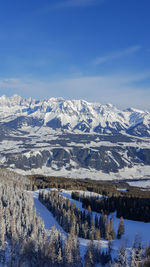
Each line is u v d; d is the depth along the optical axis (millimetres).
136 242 111688
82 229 133875
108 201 179375
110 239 124125
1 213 132250
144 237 129250
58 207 166375
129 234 134125
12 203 155000
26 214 140875
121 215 162250
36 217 143875
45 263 106375
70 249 107125
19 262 106938
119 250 101312
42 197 197250
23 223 133875
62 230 143875
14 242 114188
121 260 96062
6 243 115125
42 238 118000
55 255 107250
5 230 123312
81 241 126500
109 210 174250
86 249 113812
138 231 138500
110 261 100562
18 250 112000
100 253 108875
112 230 129250
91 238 121625
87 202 183625
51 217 165250
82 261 106938
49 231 132750
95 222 143875
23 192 190375
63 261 104625
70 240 111688
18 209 150500
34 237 117562
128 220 158625
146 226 147375
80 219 147125
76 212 160125
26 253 109938
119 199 180250
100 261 105625
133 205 167000
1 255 109312
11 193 174625
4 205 157375
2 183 198250
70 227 137375
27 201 165625
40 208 177625
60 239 120750
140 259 91750
